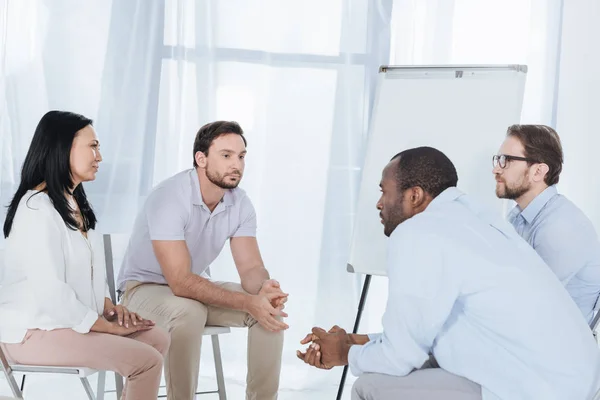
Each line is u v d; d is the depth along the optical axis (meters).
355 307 3.47
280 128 3.40
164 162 3.31
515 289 1.70
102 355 2.06
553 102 3.45
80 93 3.24
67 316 2.06
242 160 2.61
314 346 2.01
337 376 3.46
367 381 1.79
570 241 2.24
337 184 3.43
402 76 2.87
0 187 3.18
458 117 2.79
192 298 2.50
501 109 2.77
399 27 3.41
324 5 3.39
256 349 2.50
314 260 3.45
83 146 2.17
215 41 3.33
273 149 3.40
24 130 3.20
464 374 1.73
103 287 2.30
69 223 2.15
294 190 3.42
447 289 1.71
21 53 3.19
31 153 2.15
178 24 3.30
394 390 1.74
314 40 3.39
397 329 1.74
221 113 3.35
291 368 3.45
